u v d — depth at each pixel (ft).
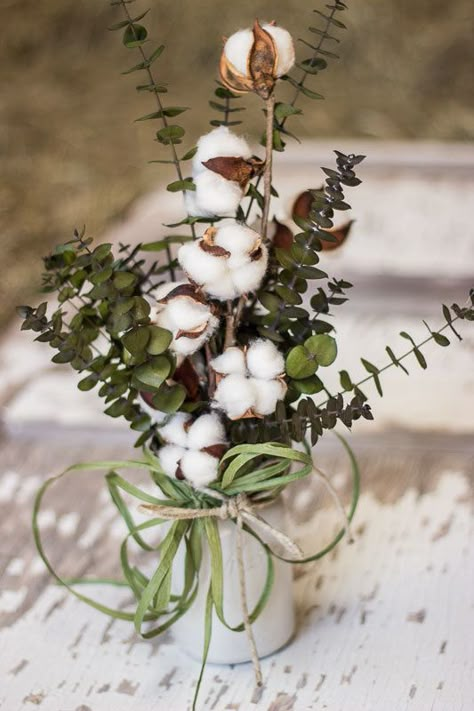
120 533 4.69
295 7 12.37
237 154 3.54
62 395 5.57
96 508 4.85
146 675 4.00
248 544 3.89
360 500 4.80
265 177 3.63
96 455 5.23
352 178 3.57
